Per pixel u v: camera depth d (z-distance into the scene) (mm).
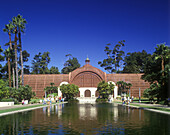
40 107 36219
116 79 80188
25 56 88500
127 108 33281
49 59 125250
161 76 44094
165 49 45250
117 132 12461
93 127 14234
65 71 128250
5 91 46062
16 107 34281
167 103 38750
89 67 81625
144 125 15094
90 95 79562
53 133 12211
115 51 122875
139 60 122938
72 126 14695
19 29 55875
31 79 82500
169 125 15055
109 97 65500
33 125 15211
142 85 78562
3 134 11992
